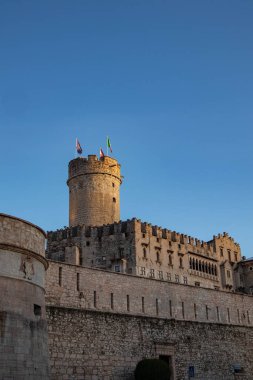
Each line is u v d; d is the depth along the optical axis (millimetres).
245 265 130875
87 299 50094
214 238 128500
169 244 114688
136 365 52000
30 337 36688
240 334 67000
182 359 57750
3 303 35156
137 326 54000
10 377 33906
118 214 120062
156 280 58906
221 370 62031
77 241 112438
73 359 46438
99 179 118688
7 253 36656
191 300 62438
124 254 107562
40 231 40875
